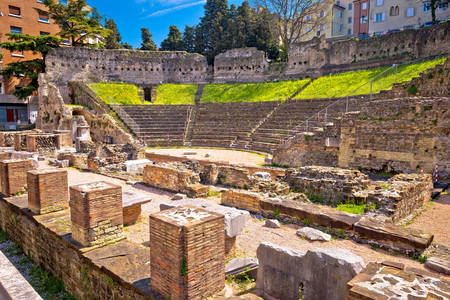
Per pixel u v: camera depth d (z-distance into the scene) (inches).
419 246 305.9
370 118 842.8
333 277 212.7
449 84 868.6
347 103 1142.3
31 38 1790.1
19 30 2058.3
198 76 2351.1
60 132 1284.4
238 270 288.7
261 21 2406.5
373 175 811.4
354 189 540.4
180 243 223.5
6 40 1994.3
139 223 439.2
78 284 331.3
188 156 1195.3
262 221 437.7
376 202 427.5
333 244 349.4
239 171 656.4
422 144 745.0
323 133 952.3
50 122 1683.1
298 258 233.0
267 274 253.8
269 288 252.7
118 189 345.4
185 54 2345.0
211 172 697.6
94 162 834.8
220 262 252.8
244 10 2581.2
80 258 322.0
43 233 390.0
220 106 1862.7
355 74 1647.4
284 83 1929.1
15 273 201.9
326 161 940.6
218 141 1497.3
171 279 231.1
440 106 714.2
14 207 462.6
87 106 1754.4
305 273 228.4
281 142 1151.0
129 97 1958.7
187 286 226.8
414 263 298.5
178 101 2038.6
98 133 1601.9
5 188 513.3
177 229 221.0
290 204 438.0
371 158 842.2
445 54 1387.8
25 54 2071.9
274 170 838.5
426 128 737.6
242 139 1471.5
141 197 437.1
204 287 240.5
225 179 690.2
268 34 2439.7
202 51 2849.4
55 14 1974.7
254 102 1744.6
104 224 335.6
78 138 1135.6
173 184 620.1
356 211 468.4
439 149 717.9
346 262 207.2
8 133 1256.2
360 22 2470.5
